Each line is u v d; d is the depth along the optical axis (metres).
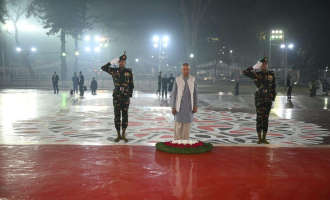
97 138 8.48
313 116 13.86
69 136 8.73
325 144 8.10
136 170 5.29
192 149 6.45
